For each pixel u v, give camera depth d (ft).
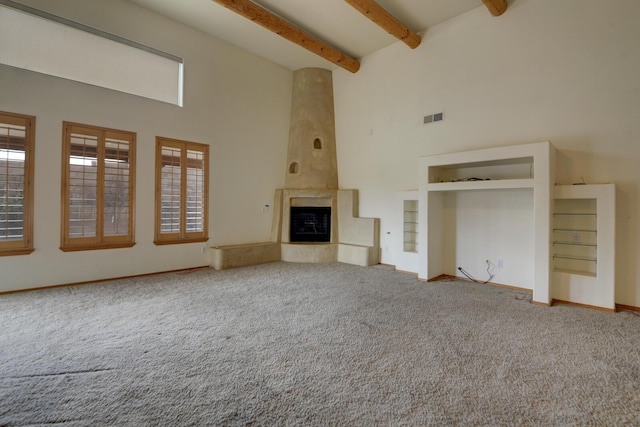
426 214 16.26
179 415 5.72
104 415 5.69
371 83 20.98
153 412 5.80
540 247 12.63
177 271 17.87
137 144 16.28
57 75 14.10
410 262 18.11
